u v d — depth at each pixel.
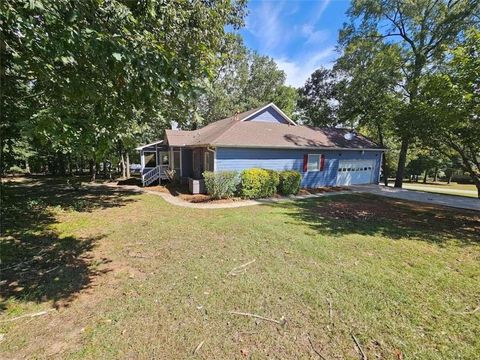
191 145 14.56
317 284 3.94
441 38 14.91
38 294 3.63
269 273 4.28
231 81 27.41
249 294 3.64
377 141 24.03
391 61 16.19
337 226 7.27
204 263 4.66
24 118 4.50
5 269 4.41
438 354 2.60
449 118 7.41
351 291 3.77
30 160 20.69
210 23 4.58
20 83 4.08
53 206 9.86
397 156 27.02
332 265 4.66
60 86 2.78
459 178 28.39
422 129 8.49
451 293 3.78
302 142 14.53
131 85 2.53
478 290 3.87
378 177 18.42
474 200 12.28
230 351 2.62
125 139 3.35
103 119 2.99
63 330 2.89
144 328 2.93
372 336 2.86
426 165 26.59
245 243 5.72
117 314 3.17
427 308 3.39
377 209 9.84
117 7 2.43
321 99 25.70
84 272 4.32
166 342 2.72
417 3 15.27
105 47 2.15
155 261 4.76
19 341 2.72
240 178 12.36
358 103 18.52
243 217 8.07
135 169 32.22
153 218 8.06
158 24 3.08
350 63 18.30
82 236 6.24
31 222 7.47
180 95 2.46
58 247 5.47
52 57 2.32
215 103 24.92
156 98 2.70
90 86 2.70
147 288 3.79
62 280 4.04
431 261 4.95
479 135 7.56
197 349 2.63
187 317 3.13
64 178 22.81
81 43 2.13
